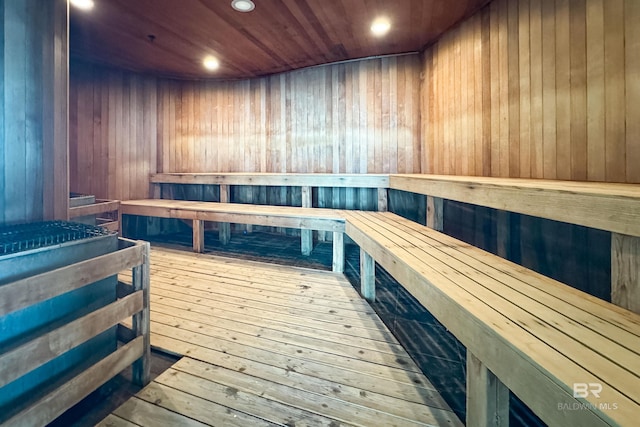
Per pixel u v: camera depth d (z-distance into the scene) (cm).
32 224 152
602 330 86
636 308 97
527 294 111
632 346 77
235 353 160
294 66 376
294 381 139
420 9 245
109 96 385
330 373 144
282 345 167
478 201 177
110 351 144
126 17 259
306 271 287
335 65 366
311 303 219
